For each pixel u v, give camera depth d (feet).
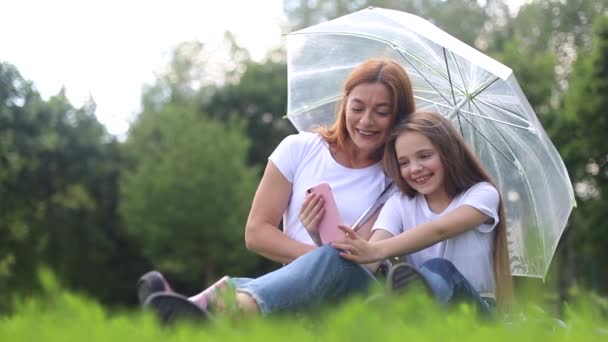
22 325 9.82
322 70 24.43
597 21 123.13
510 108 22.49
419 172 19.06
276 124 198.59
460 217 18.53
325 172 20.88
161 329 11.30
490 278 19.44
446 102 23.50
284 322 11.76
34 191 162.09
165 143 174.19
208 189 167.32
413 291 11.50
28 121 158.61
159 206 167.02
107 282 180.45
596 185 121.49
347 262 16.53
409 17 22.74
